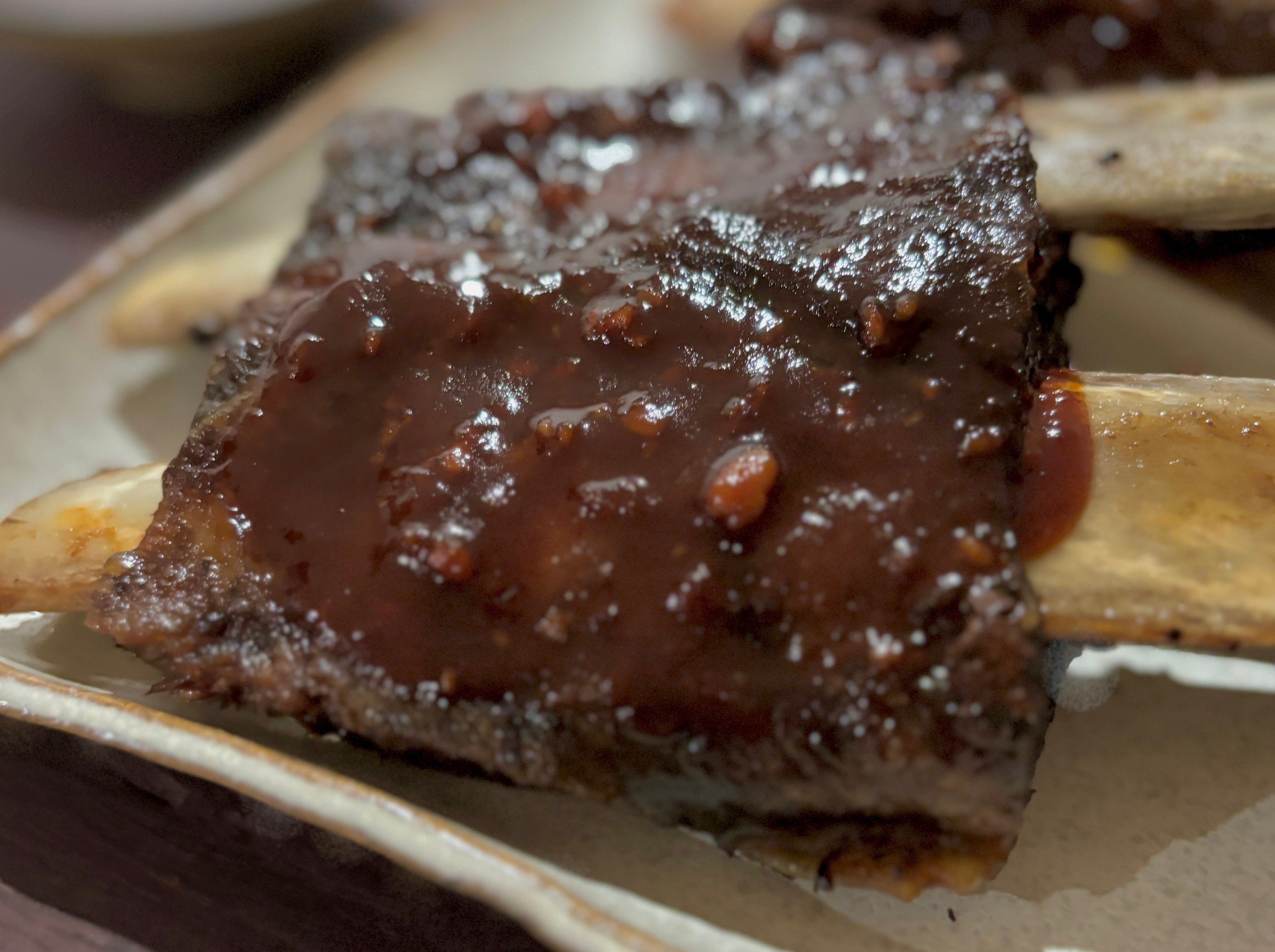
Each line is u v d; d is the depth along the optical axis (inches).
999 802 7.0
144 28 12.6
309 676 7.4
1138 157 8.3
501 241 8.4
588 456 7.2
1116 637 7.1
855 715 7.0
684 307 7.5
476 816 7.5
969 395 7.1
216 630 7.5
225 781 7.2
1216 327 9.8
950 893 7.4
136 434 9.5
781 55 10.5
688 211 7.9
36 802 7.8
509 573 7.2
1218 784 7.7
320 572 7.4
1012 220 7.5
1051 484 7.2
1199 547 7.1
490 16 12.7
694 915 7.2
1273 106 8.5
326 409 7.5
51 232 13.1
